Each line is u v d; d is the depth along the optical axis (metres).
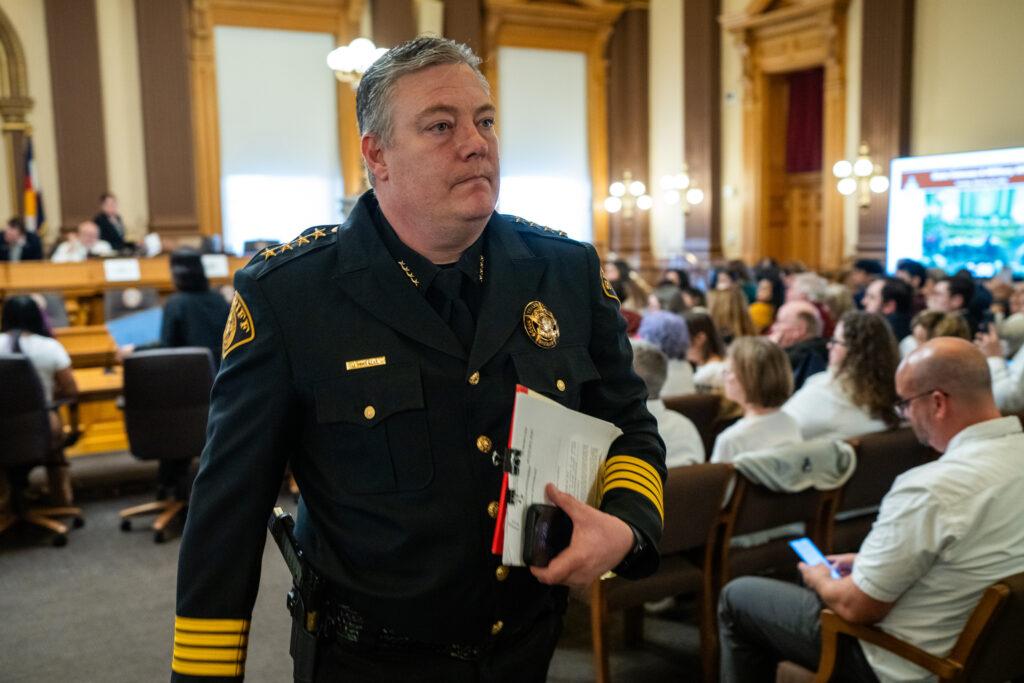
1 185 9.09
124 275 7.09
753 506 2.49
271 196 10.44
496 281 1.13
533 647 1.17
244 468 1.05
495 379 1.09
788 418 2.69
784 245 11.78
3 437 3.81
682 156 12.22
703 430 3.45
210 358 4.07
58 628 3.12
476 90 1.05
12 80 9.05
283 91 10.40
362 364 1.06
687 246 12.16
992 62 8.88
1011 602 1.60
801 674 2.02
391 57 1.06
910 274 7.09
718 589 2.57
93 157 9.39
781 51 10.96
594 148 12.55
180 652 1.05
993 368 3.58
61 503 4.37
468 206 1.04
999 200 8.44
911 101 9.62
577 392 1.14
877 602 1.74
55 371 4.17
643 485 1.10
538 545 0.97
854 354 2.87
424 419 1.06
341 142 10.73
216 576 1.05
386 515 1.05
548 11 11.83
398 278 1.09
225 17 10.05
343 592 1.10
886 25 9.61
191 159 9.80
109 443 5.55
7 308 4.14
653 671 2.71
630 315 4.42
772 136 11.52
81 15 9.27
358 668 1.11
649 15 12.59
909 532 1.70
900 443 2.71
